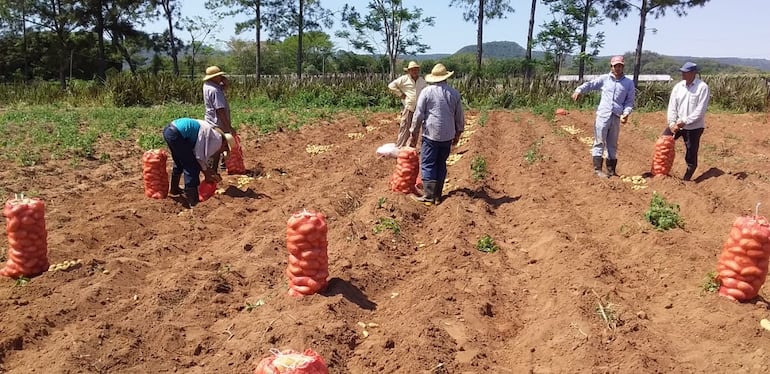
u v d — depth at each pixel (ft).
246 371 15.49
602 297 19.25
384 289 21.21
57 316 18.47
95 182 34.94
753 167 39.96
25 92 86.43
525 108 85.40
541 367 16.31
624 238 26.27
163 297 19.52
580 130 61.52
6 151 40.73
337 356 16.40
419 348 16.57
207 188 31.14
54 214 27.89
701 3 115.34
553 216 28.60
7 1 146.30
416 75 41.50
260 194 33.04
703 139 56.13
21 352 16.69
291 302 18.99
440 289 20.43
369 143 51.29
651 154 47.44
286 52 235.20
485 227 27.27
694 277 21.54
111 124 54.29
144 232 26.43
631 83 35.22
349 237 24.70
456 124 30.42
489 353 17.21
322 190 33.12
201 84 83.71
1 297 19.44
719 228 27.50
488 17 138.10
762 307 18.86
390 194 31.30
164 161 31.42
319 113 69.77
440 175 31.01
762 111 77.46
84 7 149.28
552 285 21.07
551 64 129.90
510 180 37.63
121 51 160.97
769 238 19.01
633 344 16.46
